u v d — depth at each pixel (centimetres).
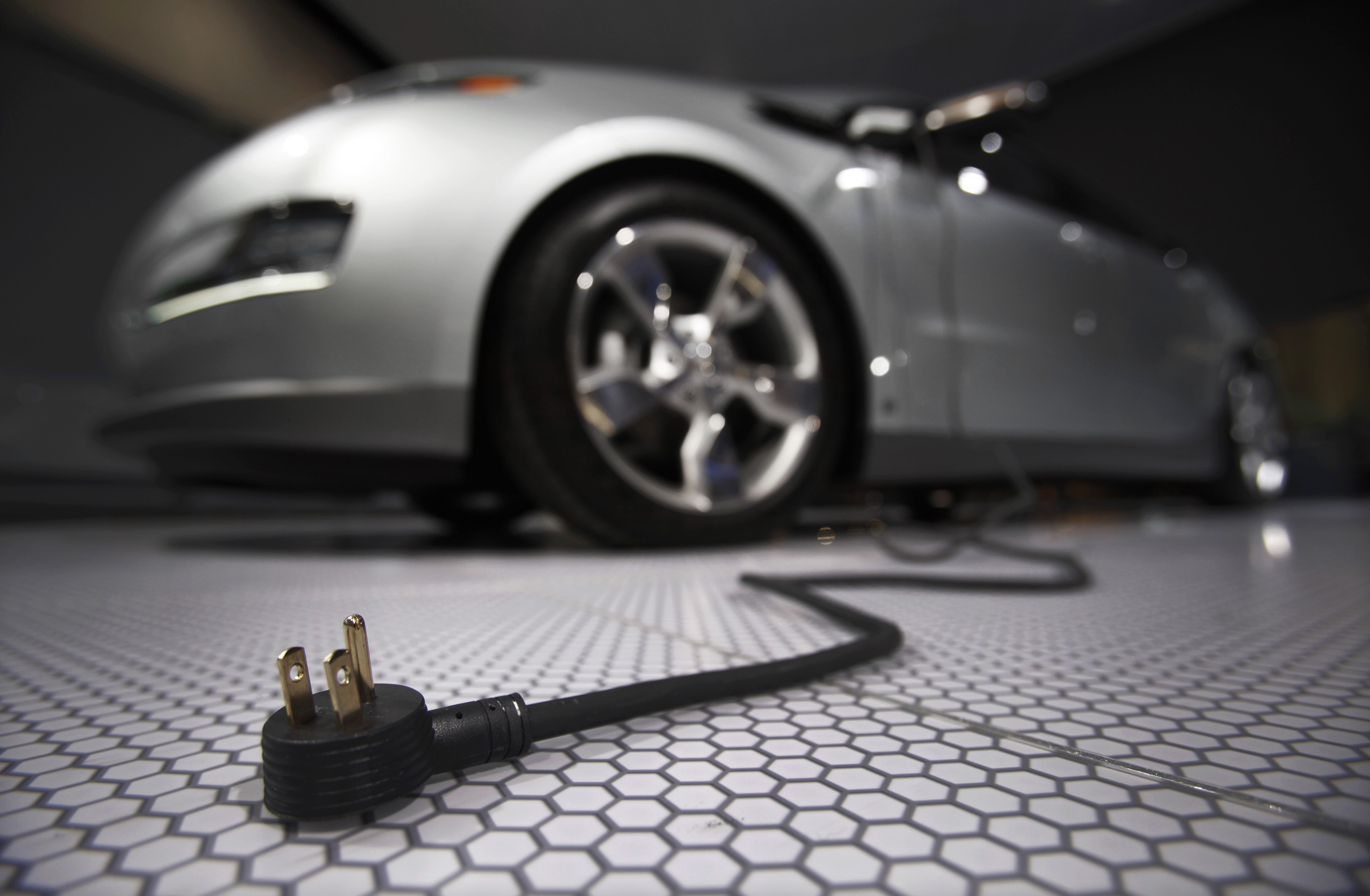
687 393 98
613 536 95
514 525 178
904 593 62
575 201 99
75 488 269
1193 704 33
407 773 25
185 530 198
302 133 97
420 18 334
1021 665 38
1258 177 425
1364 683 35
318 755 24
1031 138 501
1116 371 155
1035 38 396
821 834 24
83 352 297
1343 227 402
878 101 130
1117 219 179
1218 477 206
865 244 116
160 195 325
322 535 160
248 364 92
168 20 285
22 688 36
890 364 115
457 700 34
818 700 34
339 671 24
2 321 276
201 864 22
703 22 349
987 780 26
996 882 22
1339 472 363
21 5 267
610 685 36
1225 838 23
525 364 92
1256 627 48
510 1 327
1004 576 74
